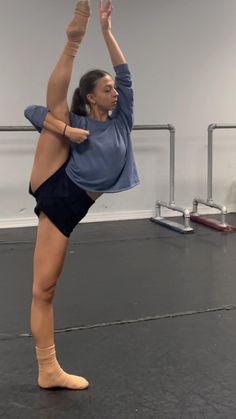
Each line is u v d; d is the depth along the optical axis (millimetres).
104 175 2035
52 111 2000
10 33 5121
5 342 2707
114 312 3127
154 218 5652
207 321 2998
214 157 5996
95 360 2521
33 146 5352
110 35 2098
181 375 2375
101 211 5684
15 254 4367
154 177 5805
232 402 2152
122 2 5406
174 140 5613
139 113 5652
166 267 4020
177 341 2732
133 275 3828
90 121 2039
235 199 6117
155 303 3277
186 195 5953
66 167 2062
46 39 5242
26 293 3449
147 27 5539
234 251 4465
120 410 2102
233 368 2438
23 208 5414
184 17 5652
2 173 5297
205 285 3621
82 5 1887
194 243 4734
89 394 2221
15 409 2111
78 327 2904
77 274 3844
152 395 2209
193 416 2057
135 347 2662
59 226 2102
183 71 5742
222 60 5867
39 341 2209
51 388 2252
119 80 2100
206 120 5910
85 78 2045
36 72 5266
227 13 5797
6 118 5250
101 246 4625
